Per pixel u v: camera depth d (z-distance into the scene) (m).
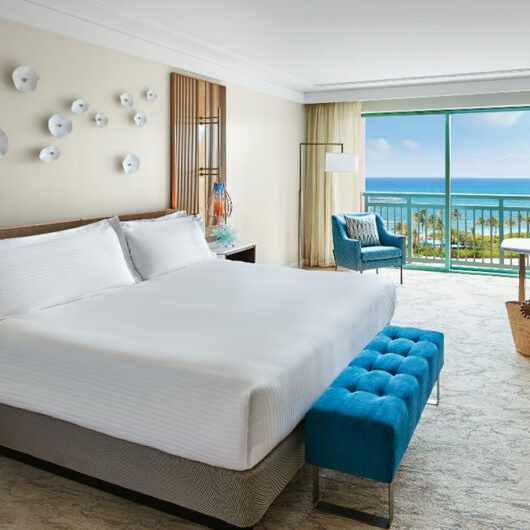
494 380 3.43
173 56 4.64
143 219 4.30
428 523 2.04
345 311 2.92
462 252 10.76
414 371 2.40
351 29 4.04
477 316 4.95
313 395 2.31
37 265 2.88
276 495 2.02
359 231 6.41
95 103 3.90
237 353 2.17
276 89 6.43
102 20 3.76
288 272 3.91
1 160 3.27
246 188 5.99
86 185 3.89
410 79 6.13
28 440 2.35
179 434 1.97
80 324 2.55
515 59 5.10
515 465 2.46
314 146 7.32
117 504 2.17
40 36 3.44
